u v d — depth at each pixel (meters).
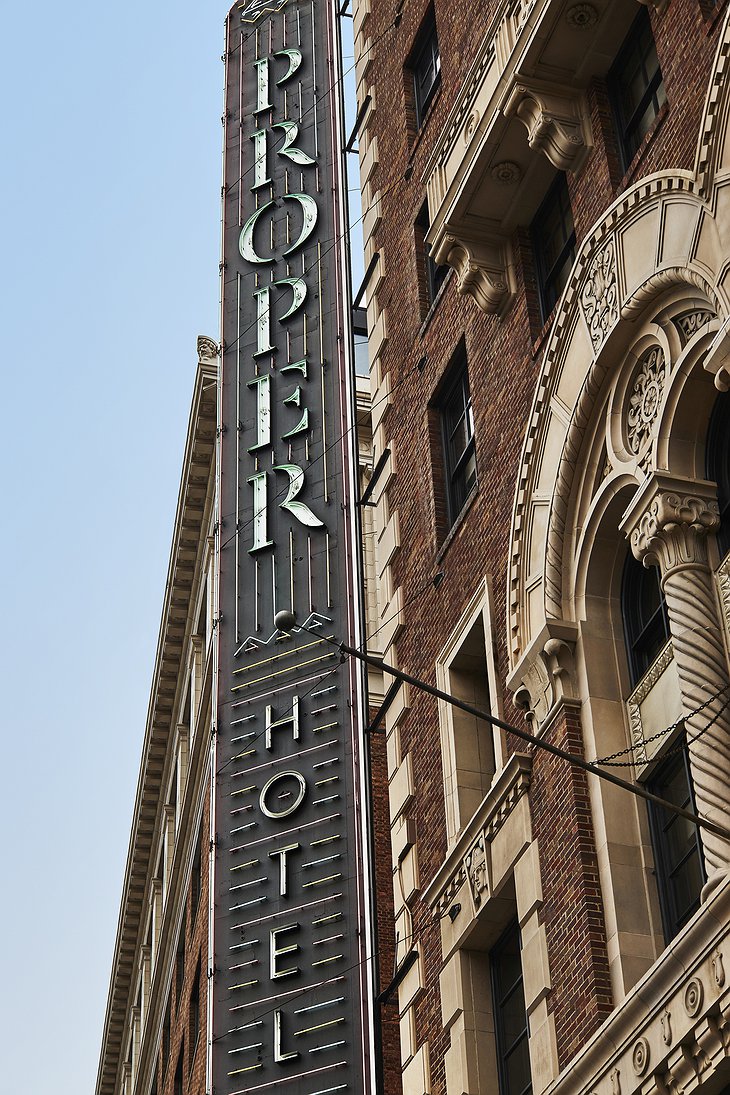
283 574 24.22
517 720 18.12
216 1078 20.31
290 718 22.84
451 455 22.75
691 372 15.49
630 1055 13.83
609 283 17.12
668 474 15.30
